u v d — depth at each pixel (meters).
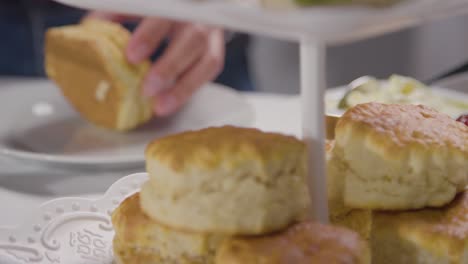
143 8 0.57
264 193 0.63
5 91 1.01
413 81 0.90
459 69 1.09
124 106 0.94
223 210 0.63
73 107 0.99
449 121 0.68
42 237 0.70
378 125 0.66
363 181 0.66
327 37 0.50
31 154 0.84
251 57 1.47
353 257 0.62
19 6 1.24
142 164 0.85
